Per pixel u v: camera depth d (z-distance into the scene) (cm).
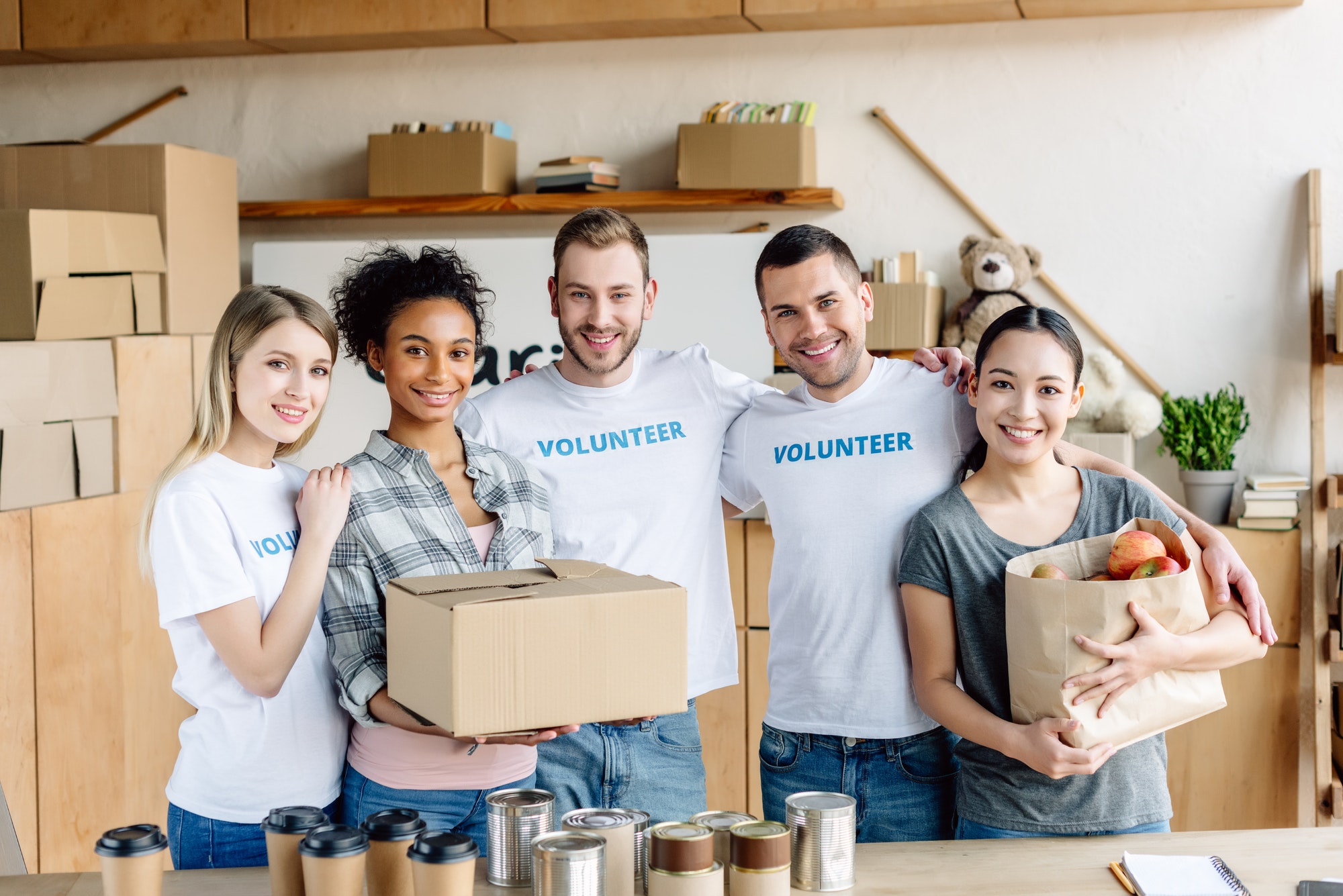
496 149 339
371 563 157
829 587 183
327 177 365
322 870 112
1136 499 163
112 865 117
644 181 349
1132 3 306
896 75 332
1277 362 313
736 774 318
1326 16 306
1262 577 296
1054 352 160
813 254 180
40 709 264
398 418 170
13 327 270
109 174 315
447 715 118
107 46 352
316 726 161
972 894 128
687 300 333
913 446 183
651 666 126
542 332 343
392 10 338
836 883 128
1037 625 145
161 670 310
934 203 331
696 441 198
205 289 331
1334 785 287
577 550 192
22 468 263
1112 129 320
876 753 181
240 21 344
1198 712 148
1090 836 155
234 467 161
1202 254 317
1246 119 312
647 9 325
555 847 116
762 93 340
